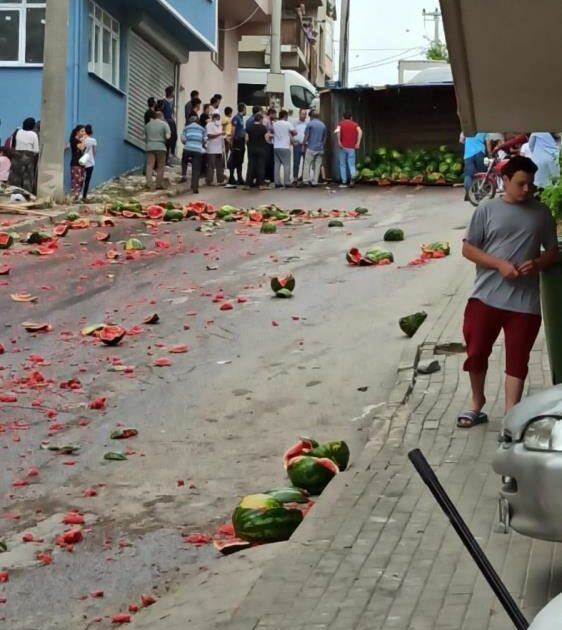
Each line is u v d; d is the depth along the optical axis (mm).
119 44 28594
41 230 19625
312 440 8781
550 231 8297
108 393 10852
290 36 51750
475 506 6926
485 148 23141
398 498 7148
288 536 6977
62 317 13688
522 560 6027
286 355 11961
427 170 28781
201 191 27047
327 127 29672
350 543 6398
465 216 21500
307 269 16219
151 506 8055
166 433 9703
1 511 8031
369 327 12828
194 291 14969
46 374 11430
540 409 5320
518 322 8305
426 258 16406
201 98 36750
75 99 25281
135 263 16875
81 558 7160
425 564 6035
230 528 7359
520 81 8375
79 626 6148
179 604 6086
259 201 25109
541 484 5141
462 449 8156
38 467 8930
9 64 26031
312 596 5691
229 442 9430
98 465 8953
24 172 23578
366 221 21156
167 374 11461
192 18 31469
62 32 22562
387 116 30766
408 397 9727
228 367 11641
